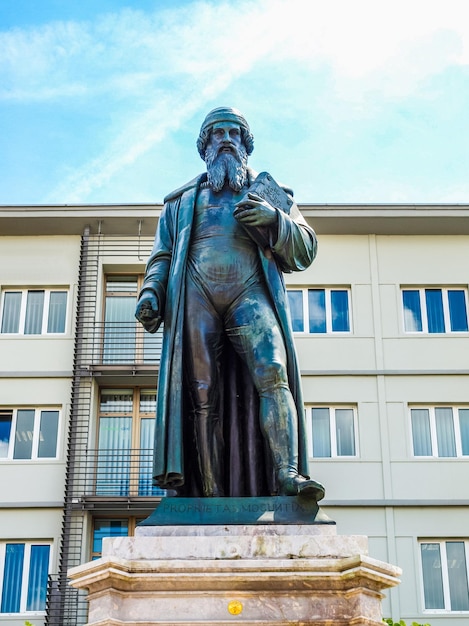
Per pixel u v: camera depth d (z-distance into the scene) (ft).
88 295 91.04
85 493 83.76
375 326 90.07
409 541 82.58
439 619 79.87
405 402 87.40
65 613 79.10
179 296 21.49
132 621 17.63
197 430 20.86
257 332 21.08
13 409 87.40
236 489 20.92
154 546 18.42
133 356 89.86
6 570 81.82
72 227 92.79
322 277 91.25
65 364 88.89
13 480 84.58
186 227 22.09
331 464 85.20
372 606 17.74
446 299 91.50
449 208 92.02
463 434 86.58
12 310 91.20
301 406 20.90
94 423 87.35
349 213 91.71
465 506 83.66
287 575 17.74
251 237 21.91
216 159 22.89
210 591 17.83
